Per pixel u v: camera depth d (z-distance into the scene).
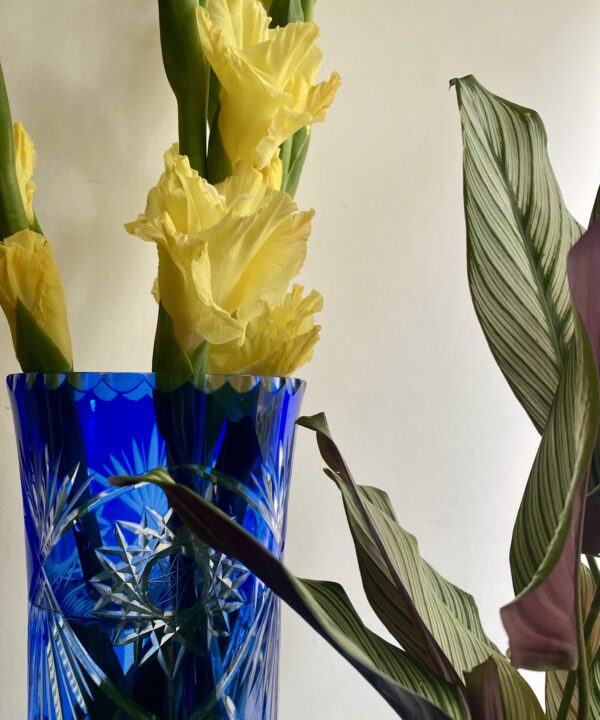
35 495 0.53
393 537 0.61
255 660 0.55
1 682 0.71
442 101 0.88
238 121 0.54
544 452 0.48
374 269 0.86
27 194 0.57
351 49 0.84
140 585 0.51
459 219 0.90
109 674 0.50
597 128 0.96
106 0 0.74
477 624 0.69
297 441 0.83
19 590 0.72
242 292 0.51
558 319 0.62
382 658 0.53
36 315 0.52
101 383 0.50
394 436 0.87
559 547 0.33
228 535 0.38
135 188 0.75
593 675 0.57
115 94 0.74
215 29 0.52
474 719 0.46
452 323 0.90
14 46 0.71
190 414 0.50
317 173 0.83
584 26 0.95
